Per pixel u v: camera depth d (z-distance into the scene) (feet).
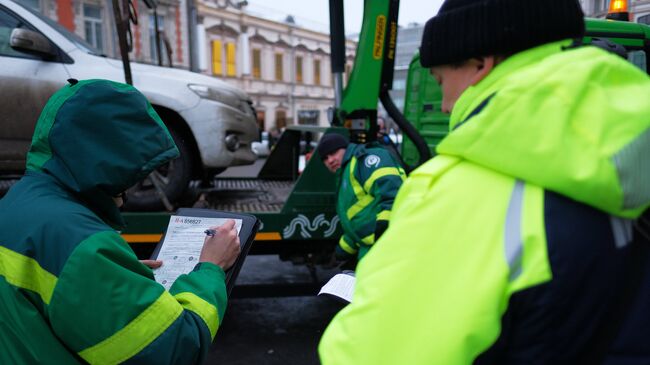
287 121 113.60
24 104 11.55
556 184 2.16
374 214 9.57
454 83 2.93
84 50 12.53
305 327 12.19
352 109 12.56
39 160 3.97
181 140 12.07
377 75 12.54
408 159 17.92
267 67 108.27
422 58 3.04
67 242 3.43
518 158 2.23
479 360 2.36
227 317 12.64
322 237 11.13
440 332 2.28
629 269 2.31
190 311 3.98
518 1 2.51
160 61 15.98
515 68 2.58
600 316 2.27
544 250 2.19
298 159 17.47
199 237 5.07
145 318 3.50
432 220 2.42
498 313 2.26
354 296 2.64
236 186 15.97
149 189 11.87
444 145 2.56
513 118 2.24
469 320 2.24
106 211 4.00
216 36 97.14
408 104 18.31
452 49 2.77
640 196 2.12
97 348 3.38
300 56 115.14
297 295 11.95
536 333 2.24
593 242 2.20
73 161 3.69
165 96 11.82
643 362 2.27
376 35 12.39
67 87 3.96
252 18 102.83
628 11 13.62
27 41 11.04
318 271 16.33
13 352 3.50
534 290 2.19
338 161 10.51
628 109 2.15
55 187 3.81
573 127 2.16
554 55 2.41
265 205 12.39
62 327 3.36
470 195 2.39
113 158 3.72
